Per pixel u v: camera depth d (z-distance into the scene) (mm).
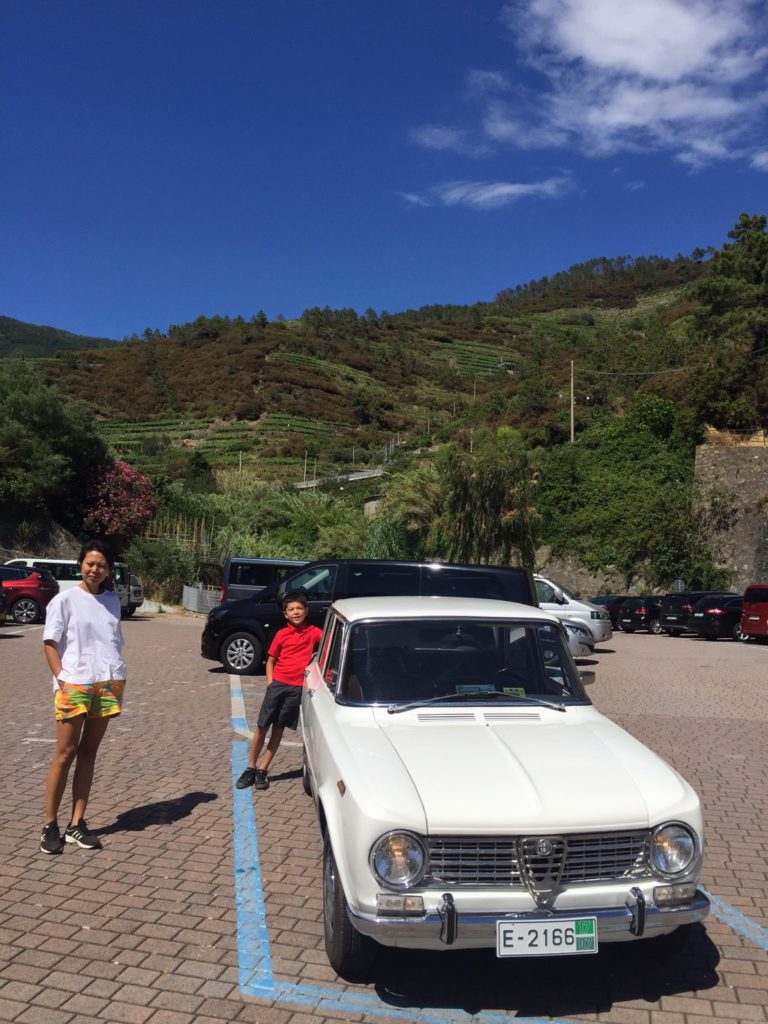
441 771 3682
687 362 49562
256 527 47781
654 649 20875
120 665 5238
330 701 4660
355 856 3395
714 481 37062
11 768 6926
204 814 5852
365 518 35000
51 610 5070
